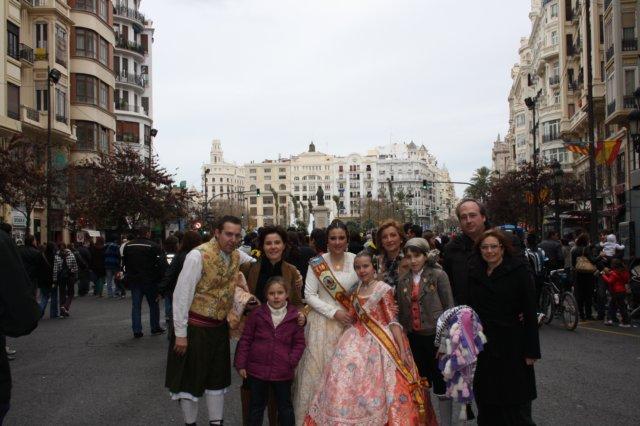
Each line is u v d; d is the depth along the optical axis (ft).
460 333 16.03
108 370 29.96
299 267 23.52
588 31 68.69
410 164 622.13
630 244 59.98
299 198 627.87
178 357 18.62
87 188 116.06
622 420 20.84
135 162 119.03
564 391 24.80
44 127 119.03
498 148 474.49
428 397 18.10
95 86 142.10
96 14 143.13
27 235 45.24
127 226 116.88
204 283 18.62
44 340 39.45
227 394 25.90
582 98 134.72
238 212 468.75
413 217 517.14
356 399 17.13
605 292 48.16
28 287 14.30
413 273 19.49
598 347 35.32
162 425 20.88
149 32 207.72
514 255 16.67
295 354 18.04
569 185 133.39
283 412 18.04
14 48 110.63
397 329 18.08
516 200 151.33
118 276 62.44
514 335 16.37
